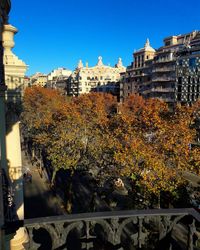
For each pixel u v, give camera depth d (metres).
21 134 64.44
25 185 36.00
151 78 94.25
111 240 6.55
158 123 26.05
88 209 28.62
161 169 20.75
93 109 44.09
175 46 90.56
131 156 22.27
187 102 76.00
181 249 19.14
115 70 174.12
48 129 39.12
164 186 20.67
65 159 29.22
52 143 32.19
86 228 6.49
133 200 22.58
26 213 27.66
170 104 83.25
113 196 31.47
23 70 9.99
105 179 25.91
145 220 6.82
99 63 175.88
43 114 56.50
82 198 31.94
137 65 107.75
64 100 88.25
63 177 39.97
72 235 21.23
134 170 21.88
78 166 30.30
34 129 49.12
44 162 47.53
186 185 22.33
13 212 7.95
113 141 26.02
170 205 23.64
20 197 10.44
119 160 22.81
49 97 75.94
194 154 22.69
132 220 6.63
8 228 6.20
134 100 80.25
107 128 30.88
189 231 6.78
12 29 9.60
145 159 21.58
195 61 73.62
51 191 33.97
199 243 9.95
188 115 37.47
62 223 6.32
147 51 102.75
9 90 9.81
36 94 73.31
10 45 9.69
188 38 93.94
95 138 29.97
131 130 26.80
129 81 110.75
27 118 56.22
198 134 46.59
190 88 75.19
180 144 23.48
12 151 10.30
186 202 23.03
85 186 35.91
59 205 29.97
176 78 79.88
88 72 164.50
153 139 25.03
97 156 27.39
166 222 6.79
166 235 6.82
